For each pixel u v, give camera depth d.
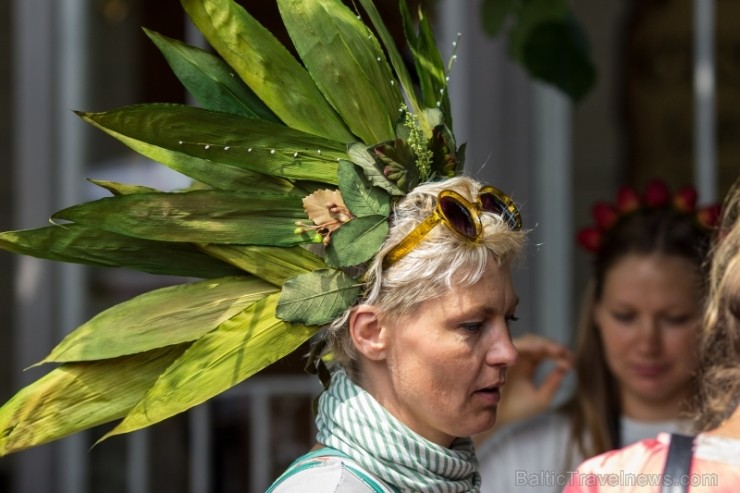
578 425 3.25
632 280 3.16
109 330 2.10
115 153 4.96
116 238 2.14
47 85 4.96
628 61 4.80
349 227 2.04
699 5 4.77
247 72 2.19
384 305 2.02
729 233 2.30
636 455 2.17
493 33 3.43
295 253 2.12
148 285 4.89
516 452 3.30
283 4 2.22
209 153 2.13
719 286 2.24
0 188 5.11
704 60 4.76
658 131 4.80
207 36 2.20
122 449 4.93
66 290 4.94
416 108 2.22
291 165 2.15
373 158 2.08
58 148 4.96
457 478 2.07
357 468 2.00
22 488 4.92
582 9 4.82
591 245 3.34
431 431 2.05
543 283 4.77
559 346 3.44
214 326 2.10
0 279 5.11
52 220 2.10
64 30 4.96
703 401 2.30
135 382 2.11
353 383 2.09
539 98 4.75
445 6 4.74
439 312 2.00
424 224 2.02
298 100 2.20
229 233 2.11
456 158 2.21
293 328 2.09
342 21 2.23
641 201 3.33
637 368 3.16
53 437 2.07
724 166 4.75
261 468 4.87
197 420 4.90
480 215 2.03
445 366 2.00
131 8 4.94
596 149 4.79
